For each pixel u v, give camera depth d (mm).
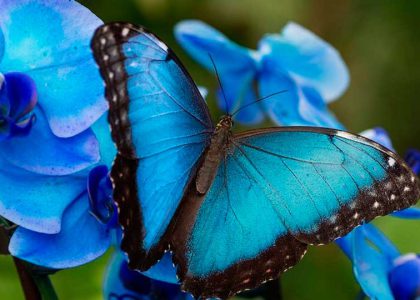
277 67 784
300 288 938
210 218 668
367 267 702
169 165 661
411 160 746
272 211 671
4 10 645
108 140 659
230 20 1095
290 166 673
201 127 674
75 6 646
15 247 640
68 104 645
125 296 711
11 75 636
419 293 709
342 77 787
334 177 666
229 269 666
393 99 1213
